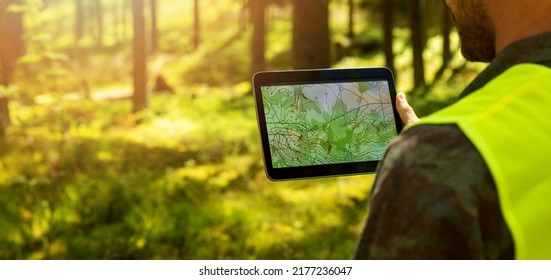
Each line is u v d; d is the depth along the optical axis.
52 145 10.80
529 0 0.91
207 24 43.72
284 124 1.34
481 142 0.80
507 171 0.79
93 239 6.31
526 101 0.84
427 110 14.54
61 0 57.56
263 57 23.45
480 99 0.87
